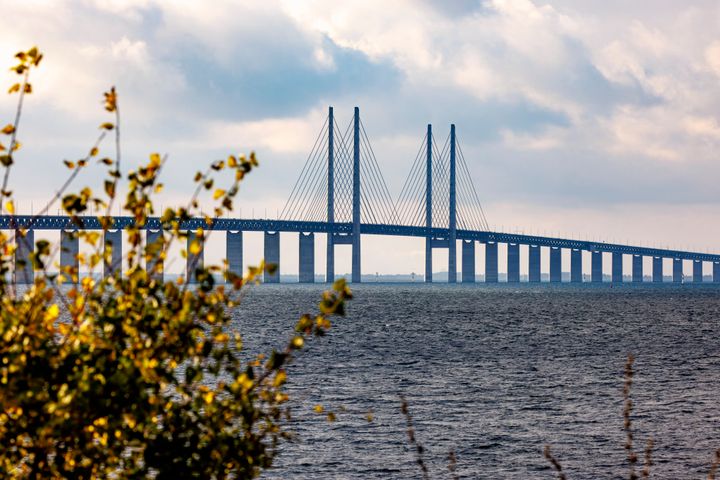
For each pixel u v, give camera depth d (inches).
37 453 753.6
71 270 773.9
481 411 4062.5
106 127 768.9
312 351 6752.0
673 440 3444.9
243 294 796.0
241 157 779.4
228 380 4089.6
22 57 757.9
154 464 774.5
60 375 745.6
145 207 773.3
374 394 4559.5
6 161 758.5
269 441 3228.3
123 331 768.9
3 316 736.3
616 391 4712.1
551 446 3331.7
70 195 762.8
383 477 2876.5
